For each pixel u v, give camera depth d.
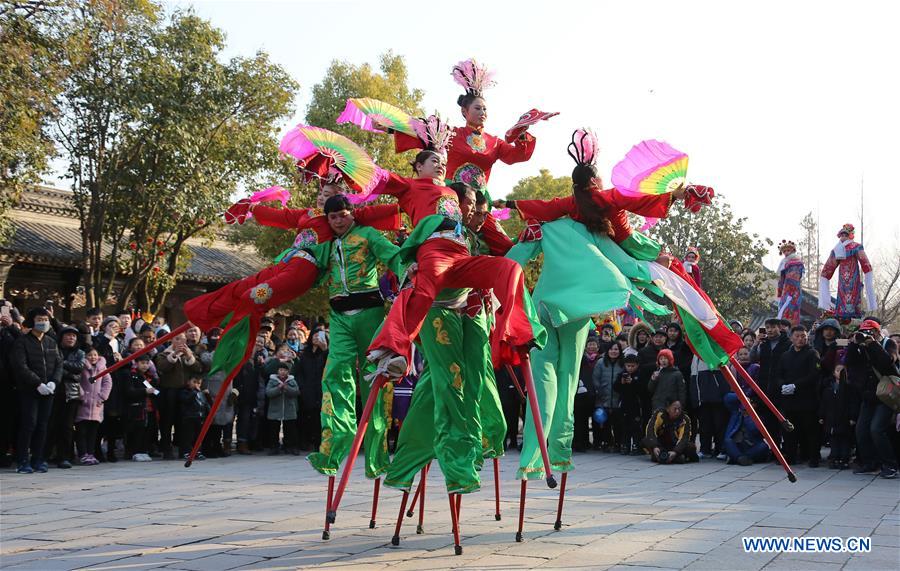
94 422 11.25
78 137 21.19
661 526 6.43
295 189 22.89
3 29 16.39
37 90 16.92
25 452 10.23
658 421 11.88
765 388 11.75
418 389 5.81
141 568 5.01
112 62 20.23
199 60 20.64
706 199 6.05
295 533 6.14
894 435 10.47
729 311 31.58
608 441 13.45
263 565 5.07
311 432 13.32
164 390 12.09
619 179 6.15
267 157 22.39
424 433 5.73
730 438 11.75
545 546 5.62
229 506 7.51
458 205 5.80
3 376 10.53
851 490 8.88
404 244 5.63
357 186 5.88
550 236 6.32
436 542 5.79
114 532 6.19
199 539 5.91
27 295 24.45
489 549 5.54
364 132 25.62
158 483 9.27
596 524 6.51
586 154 6.43
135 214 22.16
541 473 5.89
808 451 11.99
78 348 11.14
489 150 6.73
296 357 13.32
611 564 5.09
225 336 6.19
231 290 6.24
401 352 5.00
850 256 14.42
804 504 7.74
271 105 22.41
